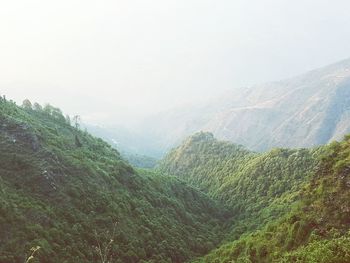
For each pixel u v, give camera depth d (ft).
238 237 522.06
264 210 606.55
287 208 535.60
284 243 286.87
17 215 335.88
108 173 513.86
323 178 298.15
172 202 575.79
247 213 652.48
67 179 432.25
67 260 321.73
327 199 280.72
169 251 429.79
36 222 345.51
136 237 415.44
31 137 445.37
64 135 634.02
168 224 497.46
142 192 538.06
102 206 426.51
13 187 379.35
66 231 359.66
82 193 425.28
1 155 408.05
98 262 348.18
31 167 409.28
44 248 315.58
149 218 479.41
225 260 345.10
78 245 350.84
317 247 237.86
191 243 483.92
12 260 294.25
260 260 294.87
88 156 560.61
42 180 402.31
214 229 592.19
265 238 314.96
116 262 360.28
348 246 219.82
